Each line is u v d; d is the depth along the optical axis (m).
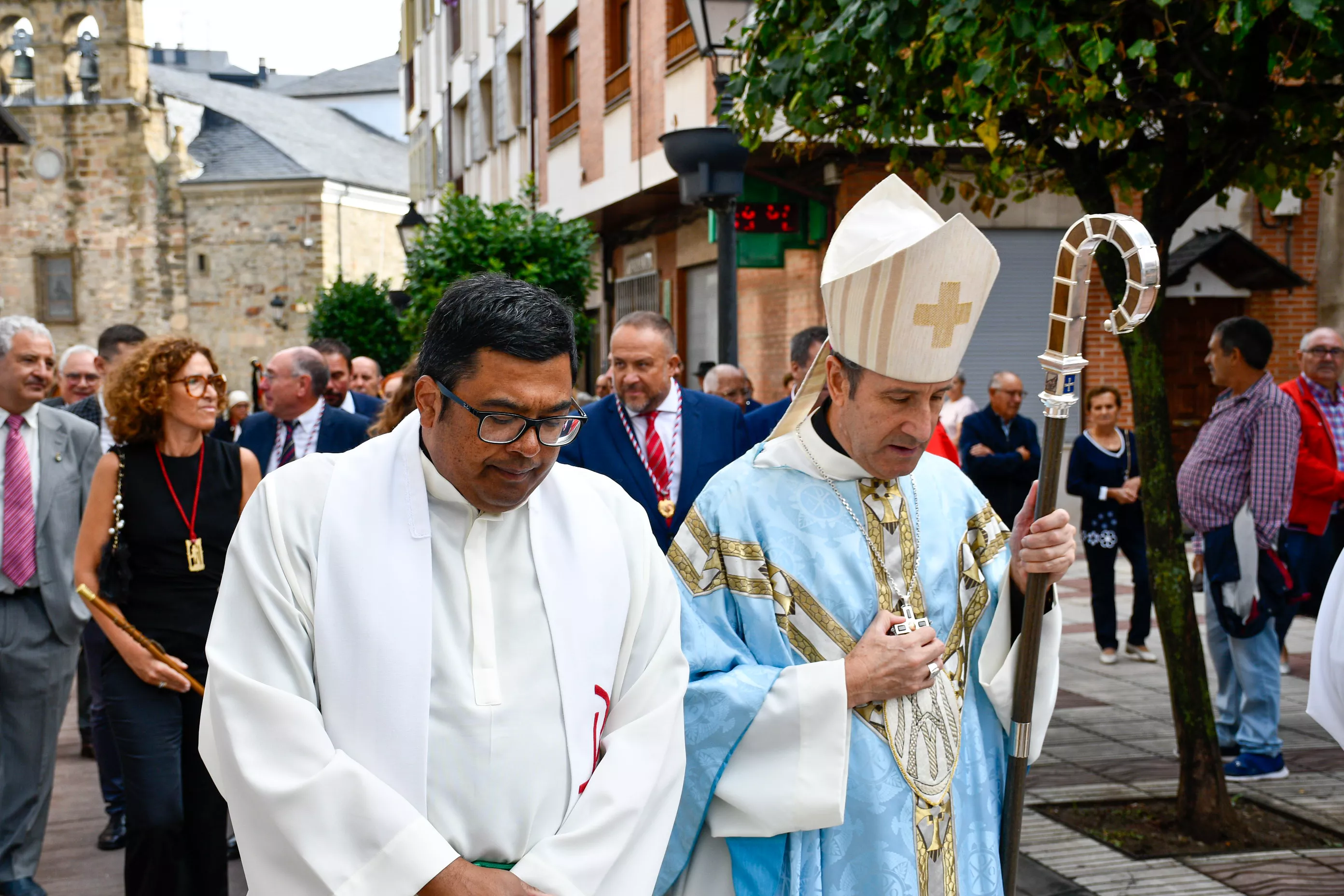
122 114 31.28
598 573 1.97
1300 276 11.13
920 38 3.97
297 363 5.44
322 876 1.67
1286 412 4.98
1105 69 4.11
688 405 4.48
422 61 27.00
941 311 2.15
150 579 3.59
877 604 2.36
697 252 13.37
